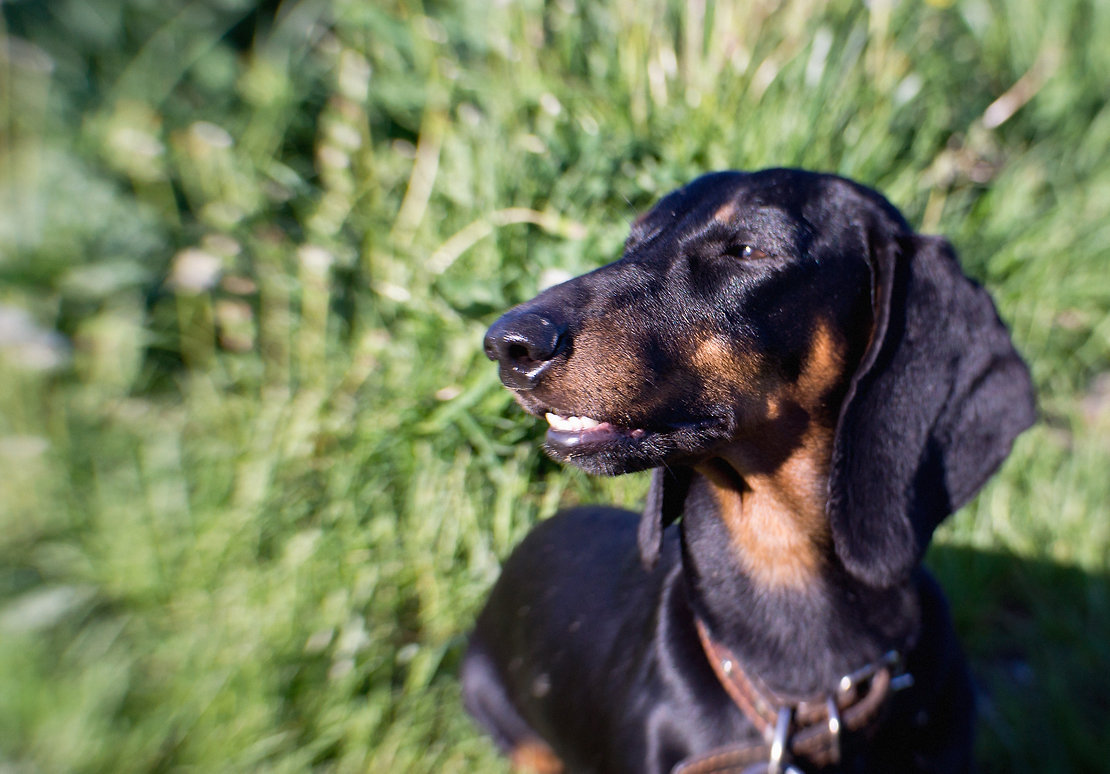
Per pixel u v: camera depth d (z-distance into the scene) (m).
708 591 0.56
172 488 0.86
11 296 1.03
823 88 0.84
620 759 0.58
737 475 0.55
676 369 0.50
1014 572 0.79
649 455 0.51
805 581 0.55
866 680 0.54
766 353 0.51
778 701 0.54
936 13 1.00
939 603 0.57
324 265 0.83
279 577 0.76
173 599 0.80
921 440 0.52
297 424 0.79
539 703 0.65
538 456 0.77
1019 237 0.89
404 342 0.79
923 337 0.52
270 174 0.94
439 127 0.87
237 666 0.73
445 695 0.74
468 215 0.82
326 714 0.71
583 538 0.68
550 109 0.85
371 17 0.93
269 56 1.09
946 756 0.55
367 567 0.75
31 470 0.93
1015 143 0.97
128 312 1.02
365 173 0.91
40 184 1.08
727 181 0.55
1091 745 0.68
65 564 0.87
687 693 0.56
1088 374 0.92
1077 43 1.03
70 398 0.98
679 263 0.52
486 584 0.75
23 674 0.79
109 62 1.22
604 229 0.79
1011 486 0.81
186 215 1.08
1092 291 0.89
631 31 0.89
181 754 0.72
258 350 0.90
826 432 0.54
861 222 0.53
